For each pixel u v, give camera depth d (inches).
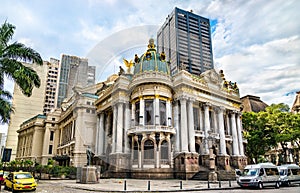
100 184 965.8
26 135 3371.1
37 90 3912.4
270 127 1904.5
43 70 3873.0
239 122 1574.8
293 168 1097.4
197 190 805.2
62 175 1421.0
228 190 830.5
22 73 871.1
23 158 3223.4
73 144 1669.5
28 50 905.5
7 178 917.8
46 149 2807.6
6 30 917.8
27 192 794.8
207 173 1139.9
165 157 738.2
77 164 1497.3
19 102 3976.4
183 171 1145.4
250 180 880.9
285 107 1914.4
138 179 1062.4
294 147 1999.3
